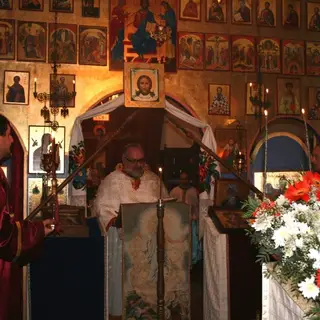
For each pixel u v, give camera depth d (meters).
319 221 2.24
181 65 9.71
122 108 12.82
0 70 9.02
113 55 9.40
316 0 10.40
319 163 4.76
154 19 9.62
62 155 9.05
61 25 9.25
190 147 12.34
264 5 10.16
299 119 10.20
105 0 9.45
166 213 5.23
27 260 3.67
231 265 5.15
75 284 4.72
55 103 9.12
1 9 9.08
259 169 10.40
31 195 8.97
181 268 5.30
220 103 9.84
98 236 4.80
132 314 5.19
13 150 9.12
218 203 8.26
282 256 2.39
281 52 10.16
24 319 7.41
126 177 6.68
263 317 2.83
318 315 2.17
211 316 5.40
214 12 9.93
